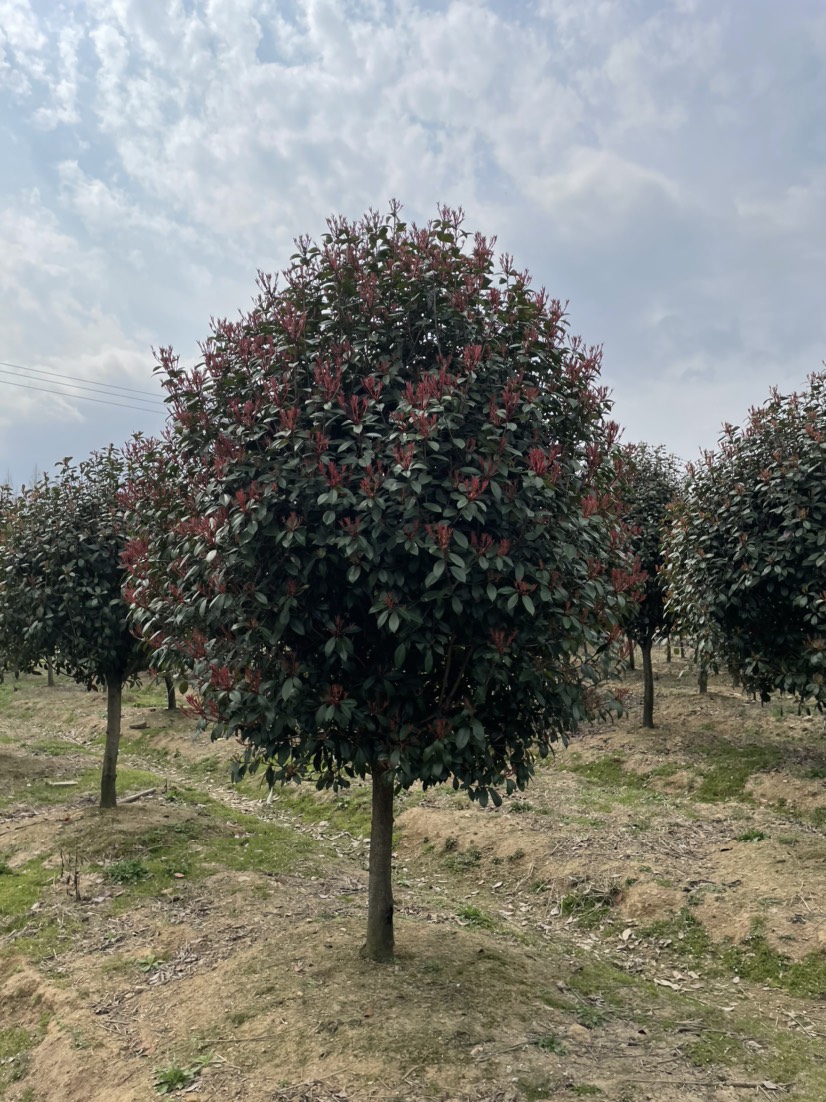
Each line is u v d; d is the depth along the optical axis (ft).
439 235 16.53
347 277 15.83
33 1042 15.46
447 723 13.85
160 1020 15.28
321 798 34.94
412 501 13.01
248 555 13.57
